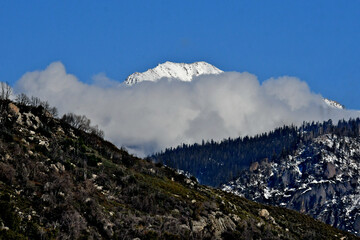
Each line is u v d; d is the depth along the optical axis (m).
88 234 196.00
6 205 176.12
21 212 183.88
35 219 185.50
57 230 183.75
